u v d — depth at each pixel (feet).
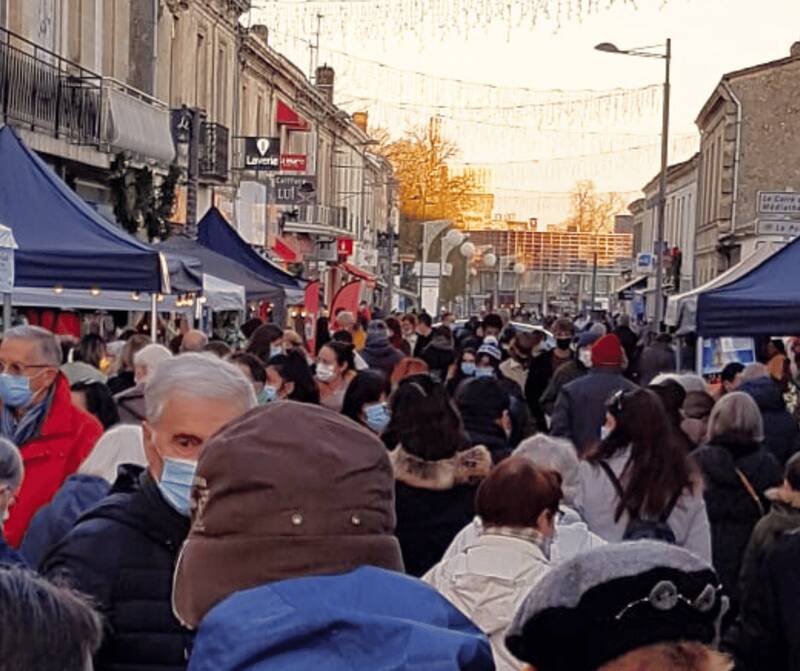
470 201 222.69
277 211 124.88
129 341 32.91
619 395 20.89
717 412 23.50
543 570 13.41
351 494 8.00
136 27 85.71
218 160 96.07
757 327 39.32
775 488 20.17
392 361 50.19
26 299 42.52
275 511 7.89
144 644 11.73
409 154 221.66
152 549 12.02
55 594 6.41
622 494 19.56
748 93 140.05
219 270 57.82
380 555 8.03
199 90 103.65
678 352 56.24
